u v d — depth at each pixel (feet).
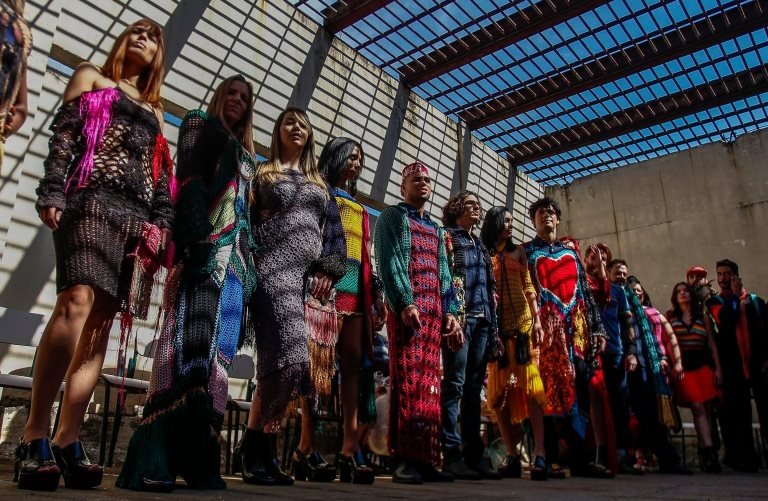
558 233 33.58
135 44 6.31
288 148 8.02
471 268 10.97
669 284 29.30
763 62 22.79
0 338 9.15
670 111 25.82
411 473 8.41
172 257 5.94
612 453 12.17
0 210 12.04
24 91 4.82
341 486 6.95
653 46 21.91
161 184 6.06
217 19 17.63
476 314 10.63
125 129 5.71
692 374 17.25
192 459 5.55
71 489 5.00
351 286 8.82
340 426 10.42
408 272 9.77
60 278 5.09
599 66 23.11
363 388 9.23
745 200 28.02
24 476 4.71
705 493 6.42
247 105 7.41
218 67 17.33
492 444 15.89
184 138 6.37
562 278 12.14
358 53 22.68
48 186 5.05
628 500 5.09
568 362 11.40
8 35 4.52
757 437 21.39
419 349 9.38
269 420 6.65
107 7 14.90
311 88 20.33
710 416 18.75
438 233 10.64
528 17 20.58
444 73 23.66
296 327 6.82
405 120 24.30
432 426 9.11
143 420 5.55
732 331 17.11
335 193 9.45
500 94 25.34
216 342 6.01
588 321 12.15
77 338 5.09
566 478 10.99
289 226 7.27
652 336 14.89
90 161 5.38
